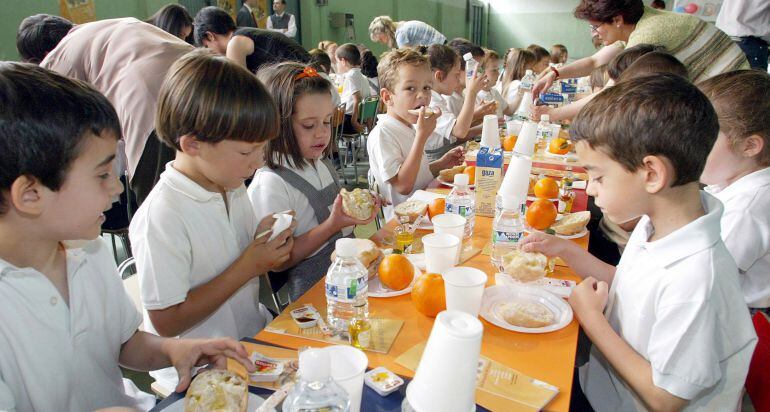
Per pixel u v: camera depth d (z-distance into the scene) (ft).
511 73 16.48
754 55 8.89
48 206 2.42
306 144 4.87
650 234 3.21
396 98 7.05
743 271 3.88
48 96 2.27
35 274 2.71
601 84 12.10
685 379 2.55
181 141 3.47
